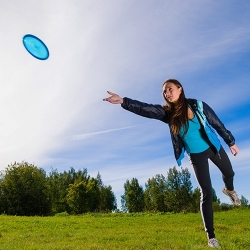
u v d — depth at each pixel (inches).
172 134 168.6
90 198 2160.4
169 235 330.6
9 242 289.4
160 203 2409.0
